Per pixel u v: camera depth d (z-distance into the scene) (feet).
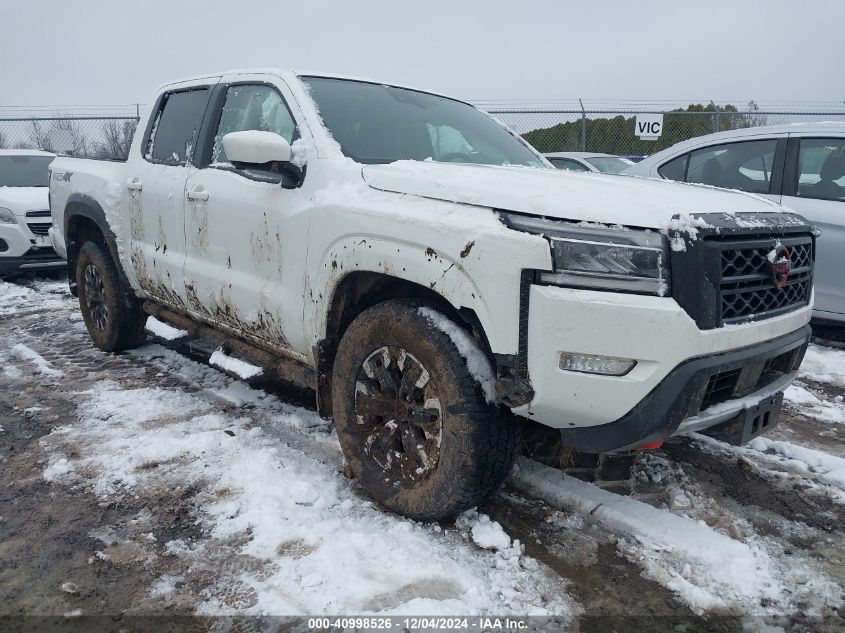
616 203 7.78
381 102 12.16
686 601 7.74
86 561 8.41
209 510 9.52
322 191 10.05
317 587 7.77
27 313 22.97
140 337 17.34
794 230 8.95
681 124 45.93
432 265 8.36
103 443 11.78
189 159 13.34
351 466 9.93
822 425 13.47
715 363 7.68
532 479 10.28
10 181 31.48
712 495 10.30
